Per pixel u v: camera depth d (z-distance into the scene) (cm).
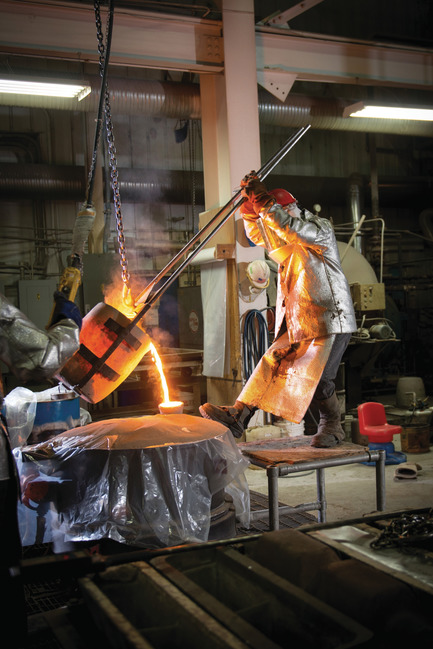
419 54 709
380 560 136
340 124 850
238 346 588
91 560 135
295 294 369
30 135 1002
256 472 544
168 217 1083
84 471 261
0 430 215
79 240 296
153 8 580
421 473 523
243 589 132
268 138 1166
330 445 366
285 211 366
